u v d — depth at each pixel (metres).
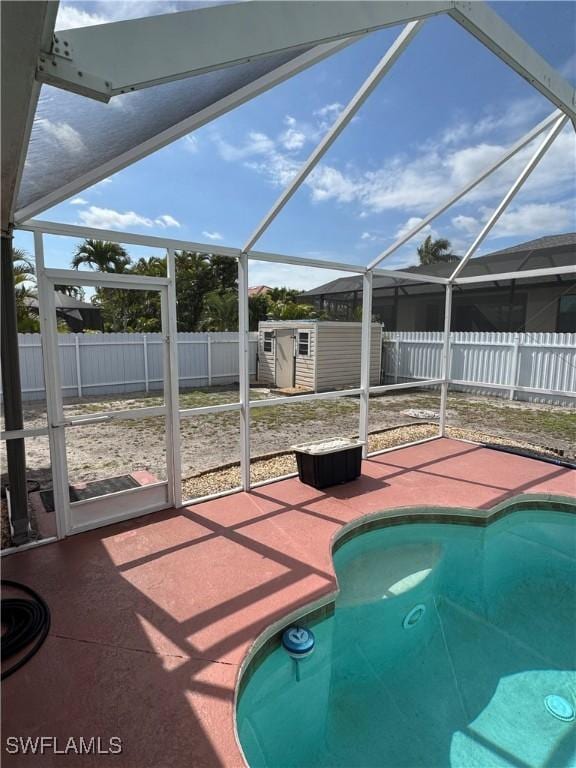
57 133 1.80
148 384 8.60
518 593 3.42
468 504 4.02
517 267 9.51
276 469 5.16
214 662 2.13
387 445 6.23
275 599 2.62
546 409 8.98
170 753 1.67
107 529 3.45
